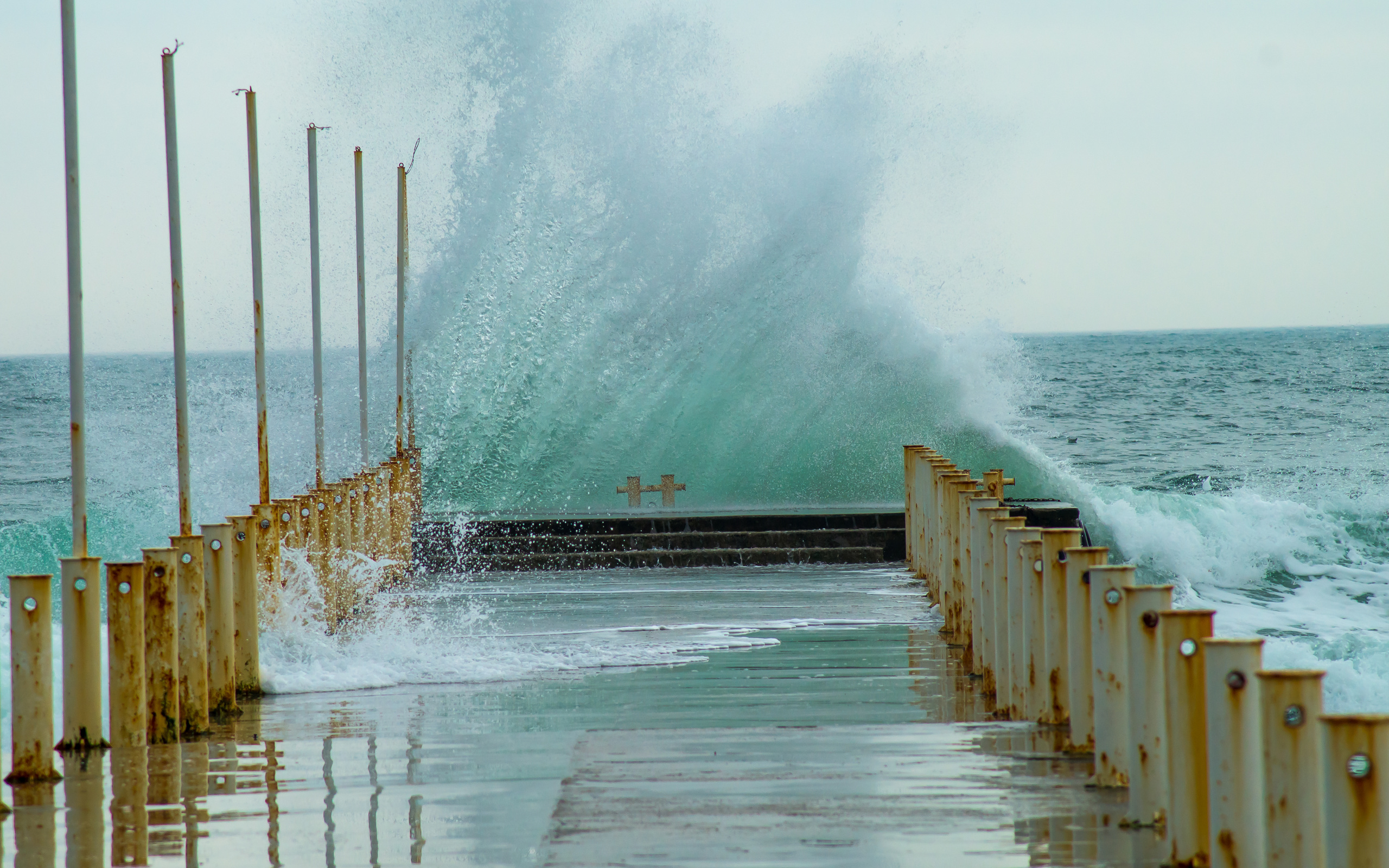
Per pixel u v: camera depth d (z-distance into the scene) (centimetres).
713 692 3581
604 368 9281
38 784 2614
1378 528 8512
